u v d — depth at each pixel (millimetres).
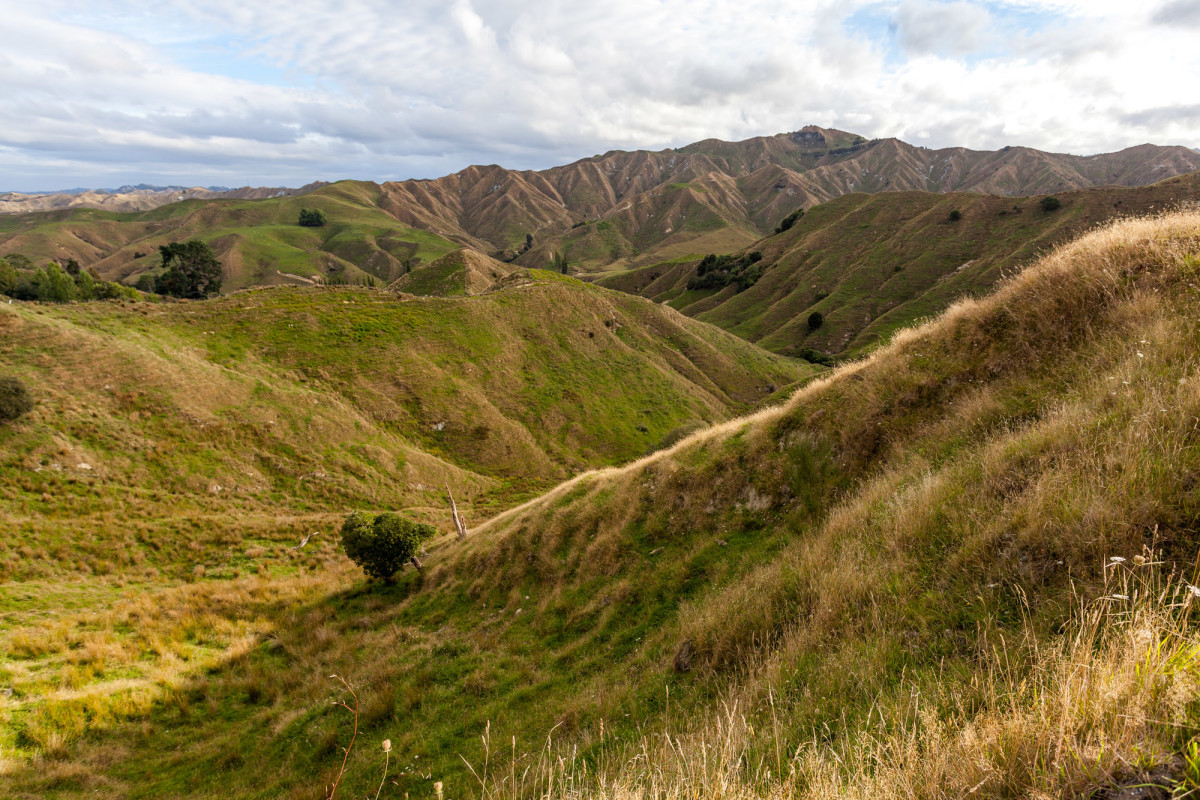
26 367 29891
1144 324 7598
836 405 11539
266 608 18812
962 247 111250
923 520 6547
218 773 9828
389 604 17703
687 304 154750
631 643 9570
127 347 35219
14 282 75125
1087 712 2363
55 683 12383
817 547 8016
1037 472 5887
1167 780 1722
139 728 11578
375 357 51406
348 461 36969
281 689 12781
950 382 9992
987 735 2656
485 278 100875
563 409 57656
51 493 23953
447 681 10797
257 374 41531
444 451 46188
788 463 11188
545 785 5516
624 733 6621
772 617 7305
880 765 2959
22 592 17594
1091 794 1956
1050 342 8984
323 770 8953
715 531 11391
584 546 13695
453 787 7074
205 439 32375
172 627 16359
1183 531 3943
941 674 4125
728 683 6703
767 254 156875
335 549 26109
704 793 3395
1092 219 99688
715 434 14242
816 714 4613
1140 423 5242
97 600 18109
